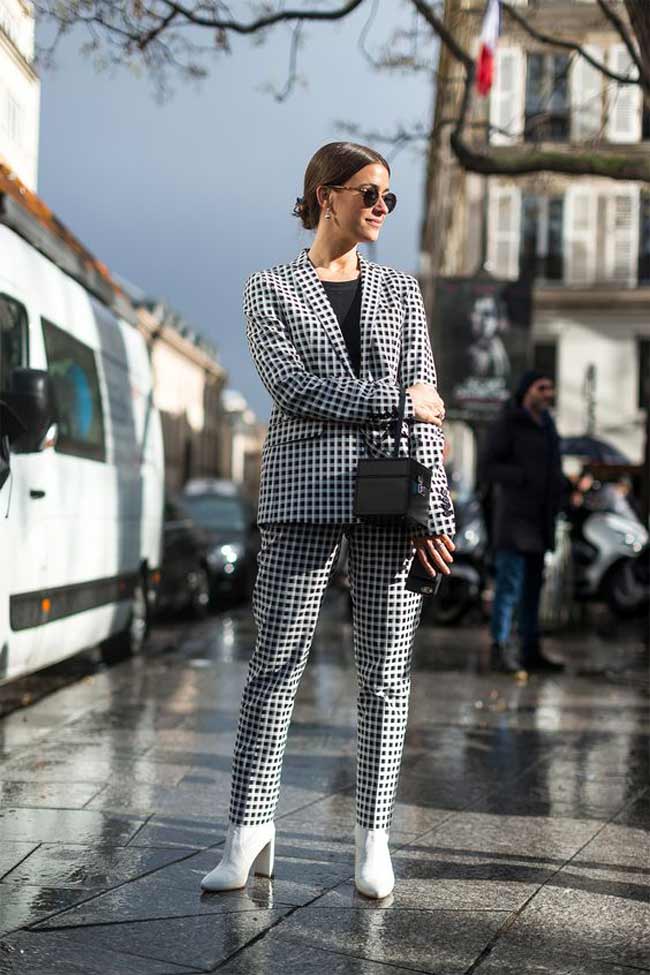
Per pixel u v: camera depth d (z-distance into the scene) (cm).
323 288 347
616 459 2158
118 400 899
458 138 1034
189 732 615
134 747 573
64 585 705
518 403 878
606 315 3434
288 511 338
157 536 1052
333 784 498
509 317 2459
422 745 595
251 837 349
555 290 3422
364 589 348
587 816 453
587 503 1391
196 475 7056
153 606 1032
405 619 349
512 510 869
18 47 779
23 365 639
